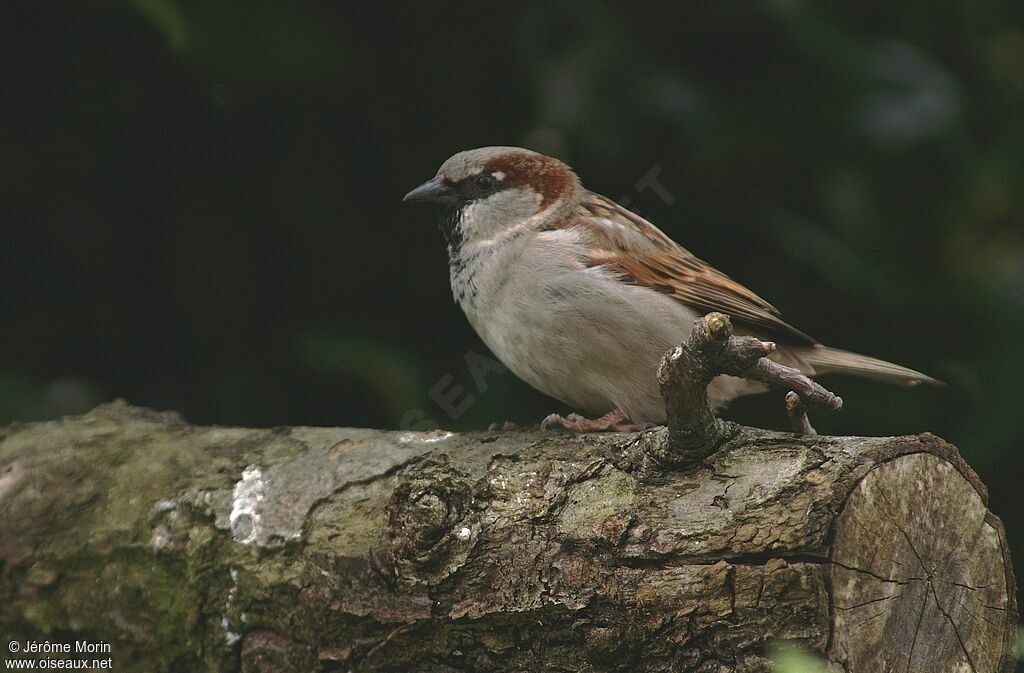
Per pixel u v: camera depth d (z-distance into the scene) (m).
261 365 9.09
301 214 9.15
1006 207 9.60
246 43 8.22
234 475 5.98
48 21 8.55
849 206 8.85
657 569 4.69
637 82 8.41
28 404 8.40
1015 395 8.70
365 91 8.92
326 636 5.34
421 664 5.16
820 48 8.44
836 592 4.41
